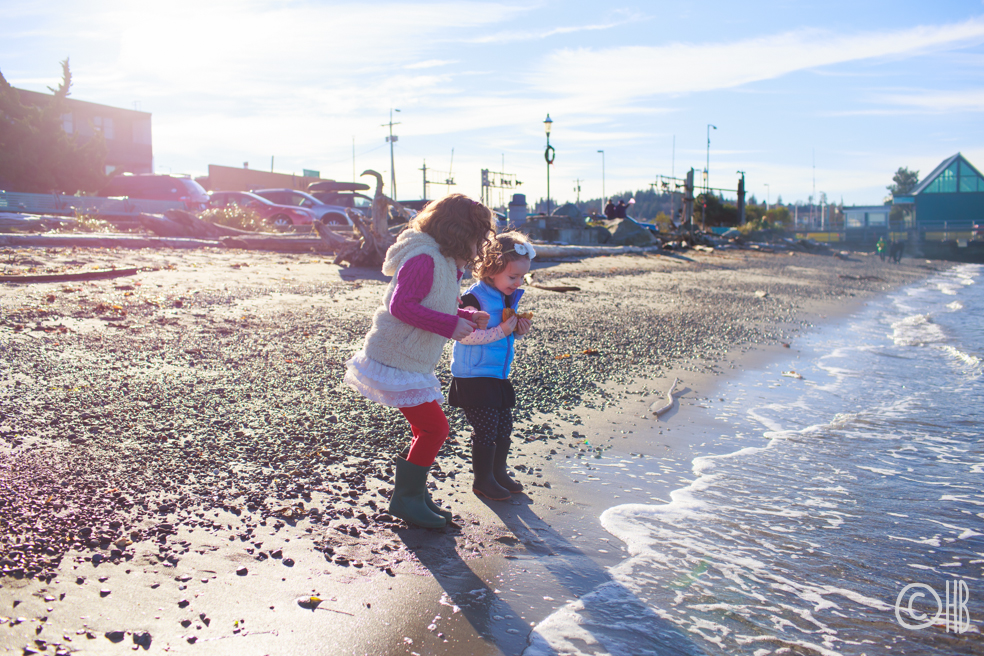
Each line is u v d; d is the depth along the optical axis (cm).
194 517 258
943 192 5900
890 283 2312
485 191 4219
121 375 441
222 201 2220
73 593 199
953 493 344
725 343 809
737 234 4050
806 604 227
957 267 4153
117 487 278
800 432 458
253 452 332
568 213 2822
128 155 3931
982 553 272
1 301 619
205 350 530
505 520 288
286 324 657
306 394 437
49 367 440
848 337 962
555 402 490
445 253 257
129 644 178
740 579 243
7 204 1811
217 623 191
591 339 742
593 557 257
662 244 2858
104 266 912
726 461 388
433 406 267
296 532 254
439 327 244
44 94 3061
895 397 577
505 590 226
